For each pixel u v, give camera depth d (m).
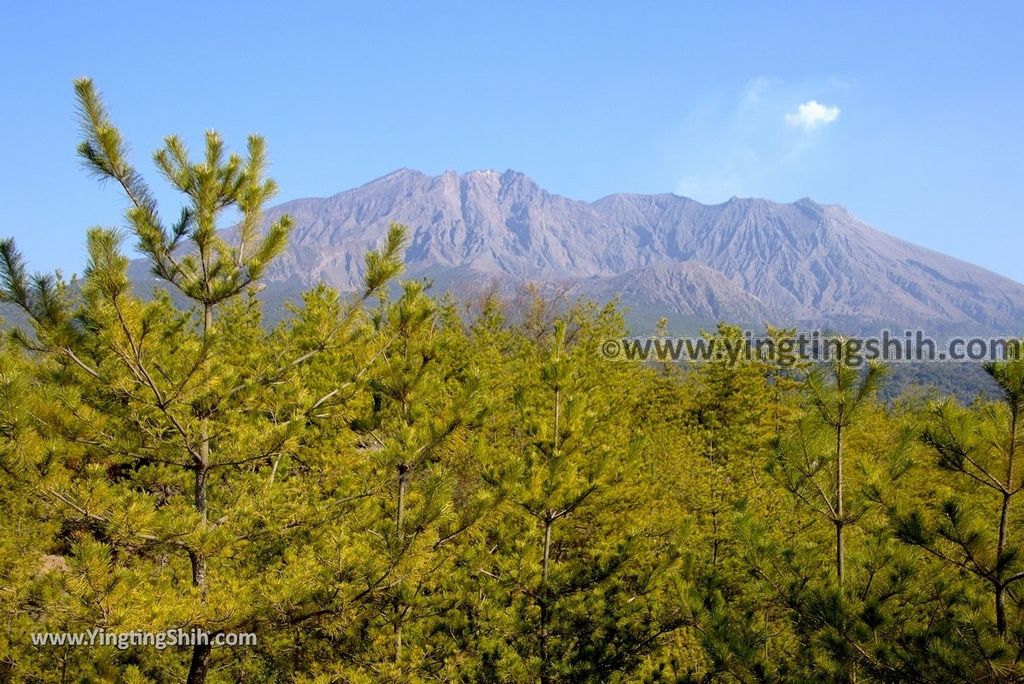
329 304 8.56
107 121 7.03
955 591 7.16
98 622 6.09
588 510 12.46
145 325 6.49
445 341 8.92
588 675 9.08
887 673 6.98
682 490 16.08
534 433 9.80
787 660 8.37
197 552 6.99
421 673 8.59
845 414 8.82
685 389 28.92
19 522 7.18
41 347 6.75
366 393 8.81
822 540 13.64
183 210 7.48
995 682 6.25
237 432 7.60
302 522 8.02
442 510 7.30
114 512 6.40
